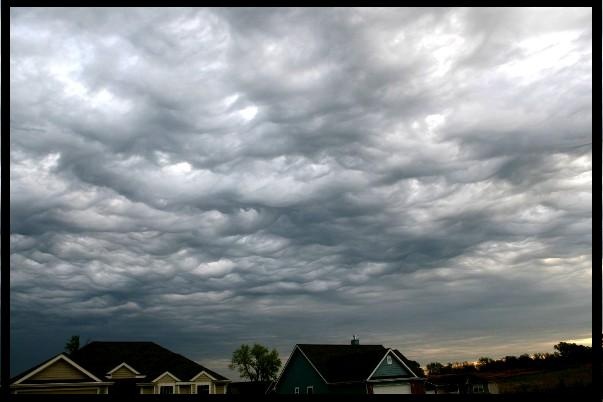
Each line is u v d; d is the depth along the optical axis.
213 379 36.50
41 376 27.94
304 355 39.78
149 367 35.91
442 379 34.88
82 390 28.95
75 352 37.34
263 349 63.53
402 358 36.66
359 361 36.66
